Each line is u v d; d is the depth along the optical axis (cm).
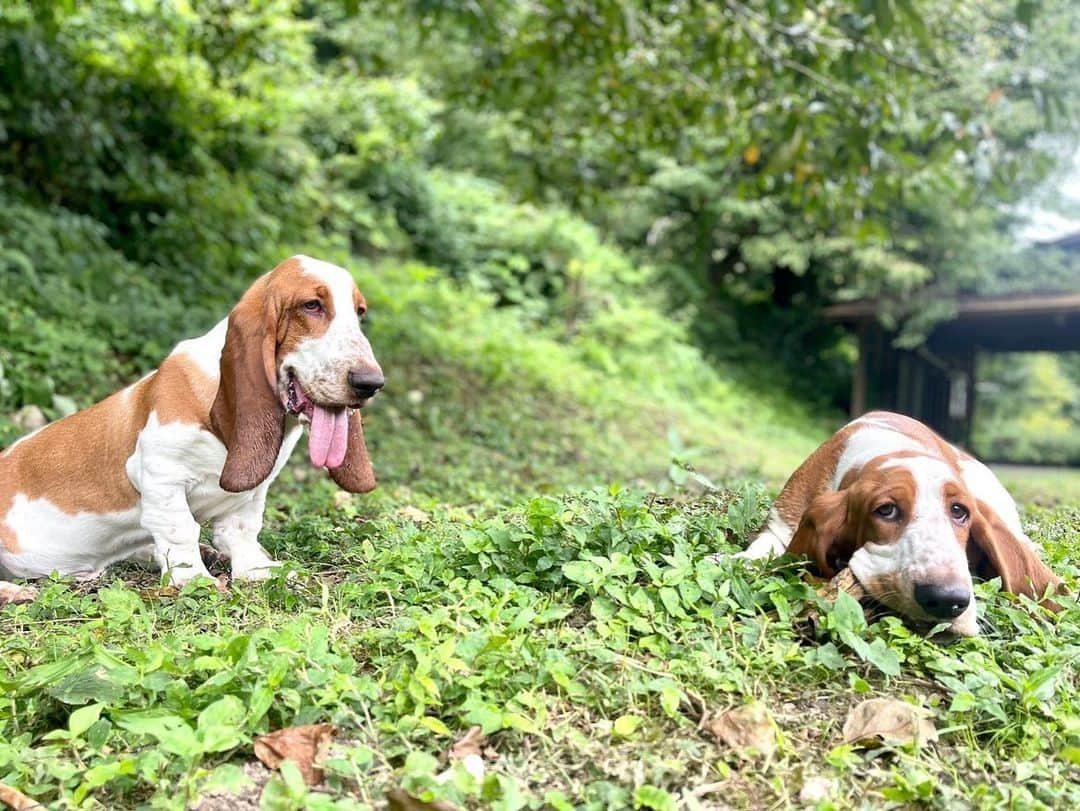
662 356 621
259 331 113
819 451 115
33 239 287
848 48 245
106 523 128
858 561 93
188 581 115
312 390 111
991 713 80
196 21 383
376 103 567
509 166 394
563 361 528
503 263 643
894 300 681
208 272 363
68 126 352
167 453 119
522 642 85
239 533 127
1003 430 1002
